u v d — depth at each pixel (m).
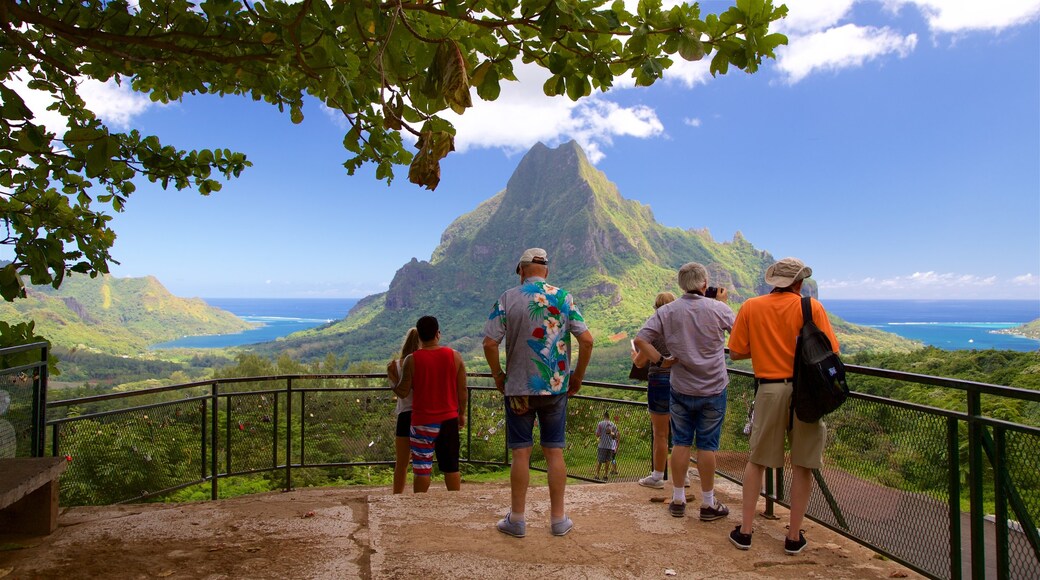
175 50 2.72
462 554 3.04
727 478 4.77
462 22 2.50
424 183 1.90
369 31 2.34
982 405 2.94
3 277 3.27
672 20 2.29
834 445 3.64
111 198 4.66
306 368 45.19
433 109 2.15
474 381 7.11
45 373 3.78
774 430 3.21
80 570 2.70
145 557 2.88
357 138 3.18
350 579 2.68
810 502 3.87
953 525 2.85
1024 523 2.57
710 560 3.12
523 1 2.14
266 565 2.81
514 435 3.38
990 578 3.19
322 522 3.47
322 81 2.48
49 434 4.54
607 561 3.05
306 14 2.39
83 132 2.32
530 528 3.50
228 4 2.59
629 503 4.07
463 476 9.39
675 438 3.80
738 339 3.37
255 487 8.68
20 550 2.96
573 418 5.67
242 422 5.92
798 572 3.03
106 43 3.33
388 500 4.00
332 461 6.26
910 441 3.12
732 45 2.34
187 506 4.08
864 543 3.35
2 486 2.71
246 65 3.51
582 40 2.35
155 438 5.17
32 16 2.46
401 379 4.79
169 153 4.57
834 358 3.02
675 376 3.78
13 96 2.39
